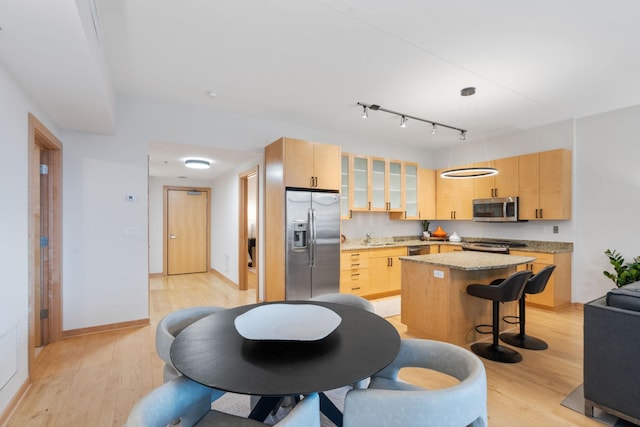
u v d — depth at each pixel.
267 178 4.23
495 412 2.02
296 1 1.99
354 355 1.28
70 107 2.60
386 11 2.08
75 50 1.76
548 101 3.68
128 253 3.49
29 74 2.03
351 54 2.63
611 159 4.01
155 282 6.03
